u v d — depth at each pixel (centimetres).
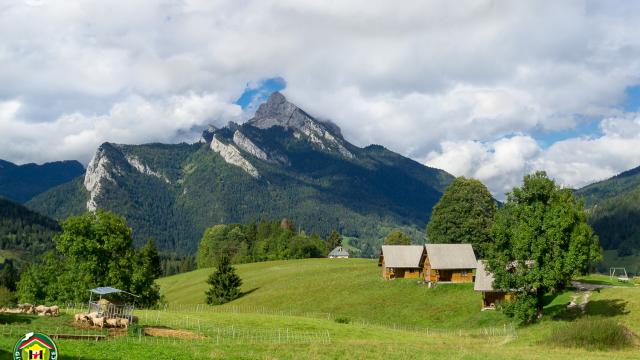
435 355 5238
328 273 14588
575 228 6950
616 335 5753
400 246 12731
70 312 7188
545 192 7231
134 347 4888
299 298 12119
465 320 8850
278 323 7906
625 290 8131
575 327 6006
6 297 10081
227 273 13488
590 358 4959
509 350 5672
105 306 7075
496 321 8375
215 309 12100
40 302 9981
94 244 8938
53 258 10112
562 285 7325
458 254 11219
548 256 6919
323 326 7856
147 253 15362
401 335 7400
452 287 10469
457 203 12838
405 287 11288
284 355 5053
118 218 9462
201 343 5641
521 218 7244
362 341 6469
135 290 9288
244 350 5231
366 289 11781
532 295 7256
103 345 4869
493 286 7419
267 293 13238
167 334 6141
